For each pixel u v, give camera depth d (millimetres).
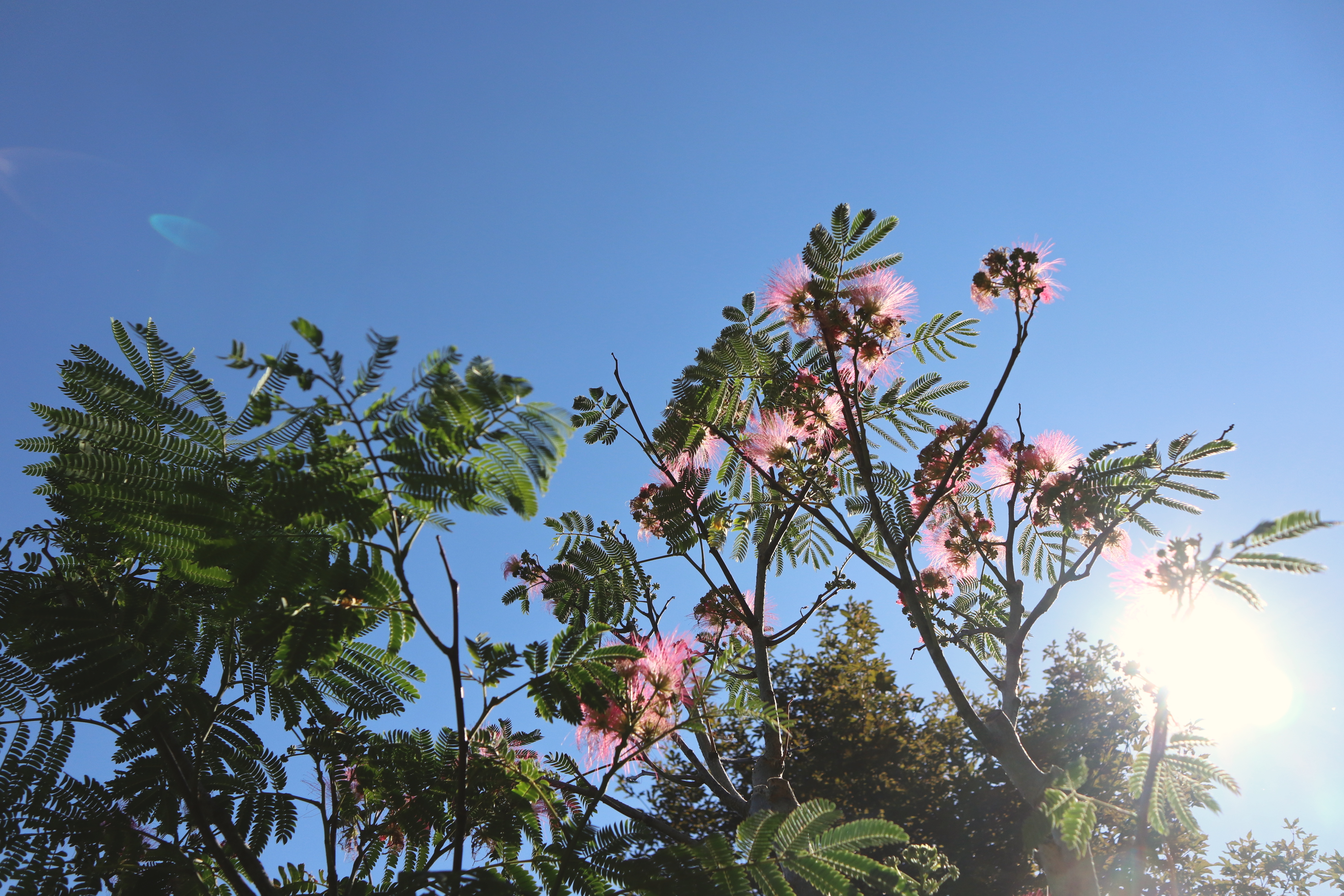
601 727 3309
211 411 2770
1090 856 3377
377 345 2475
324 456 2520
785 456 5129
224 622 2703
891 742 14203
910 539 4523
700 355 4828
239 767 3279
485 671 2943
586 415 4984
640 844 2922
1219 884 10766
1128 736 13023
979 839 13375
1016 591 4617
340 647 2723
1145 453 4488
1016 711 4180
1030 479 4949
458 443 2469
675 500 5039
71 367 2730
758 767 4355
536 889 2938
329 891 3166
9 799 2943
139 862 3072
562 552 5309
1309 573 2674
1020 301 4594
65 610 3064
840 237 4512
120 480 2570
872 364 4938
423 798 3395
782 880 2725
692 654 3736
